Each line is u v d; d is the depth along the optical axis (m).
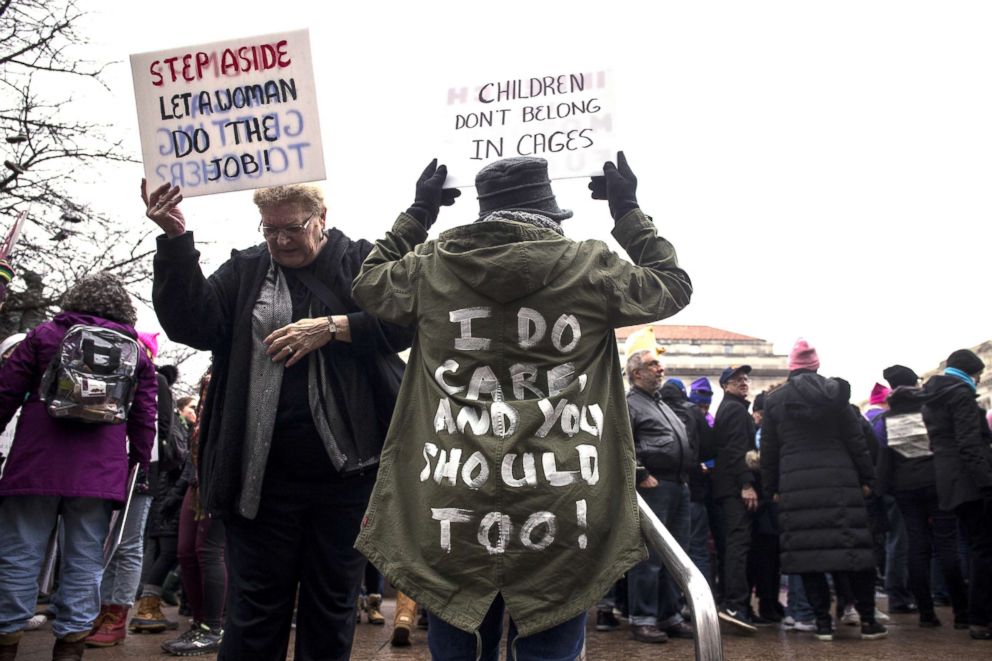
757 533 7.63
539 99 2.99
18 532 4.26
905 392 7.17
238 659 2.93
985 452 6.37
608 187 2.69
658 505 6.38
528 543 2.09
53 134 13.17
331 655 3.01
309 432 2.97
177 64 3.16
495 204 2.50
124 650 5.59
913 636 6.61
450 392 2.22
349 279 3.17
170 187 2.93
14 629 4.20
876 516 8.49
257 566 2.95
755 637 6.59
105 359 4.35
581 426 2.19
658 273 2.44
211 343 3.11
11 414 4.33
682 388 7.27
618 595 7.55
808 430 6.57
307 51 3.15
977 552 6.46
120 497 4.48
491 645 2.29
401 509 2.24
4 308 12.75
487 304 2.25
